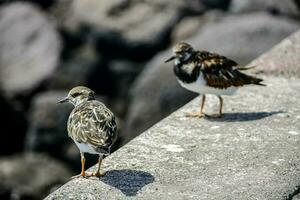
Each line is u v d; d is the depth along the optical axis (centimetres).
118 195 810
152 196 809
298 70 1135
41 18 2203
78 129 827
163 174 853
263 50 1719
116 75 1992
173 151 904
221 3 2091
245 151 902
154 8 2059
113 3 2075
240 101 1051
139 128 1666
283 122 978
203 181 840
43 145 1802
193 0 2078
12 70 2095
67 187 824
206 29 1841
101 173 851
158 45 2017
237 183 834
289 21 1867
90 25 2070
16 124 1953
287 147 910
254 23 1777
